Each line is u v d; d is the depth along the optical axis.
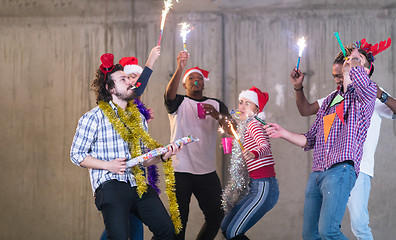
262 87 5.39
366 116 3.13
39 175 5.43
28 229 5.40
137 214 3.23
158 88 5.41
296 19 5.41
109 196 3.04
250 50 5.41
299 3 5.41
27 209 5.41
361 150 3.15
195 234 5.25
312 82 5.38
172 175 3.50
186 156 4.27
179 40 5.44
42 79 5.50
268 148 3.71
